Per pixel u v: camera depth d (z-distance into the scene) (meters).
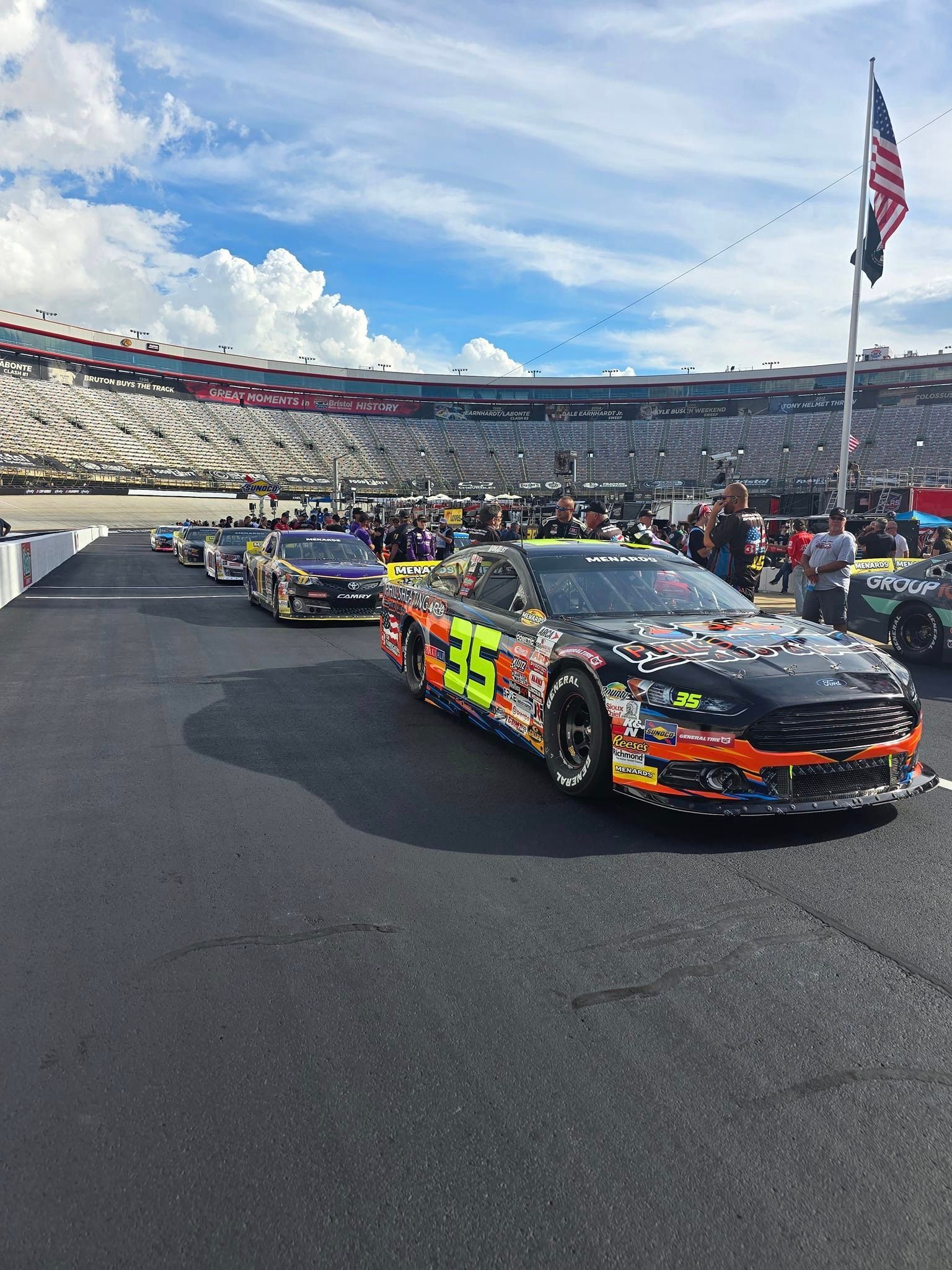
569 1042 2.29
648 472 70.56
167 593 16.62
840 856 3.57
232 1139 1.93
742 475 67.62
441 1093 2.08
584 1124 1.97
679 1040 2.30
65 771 4.80
